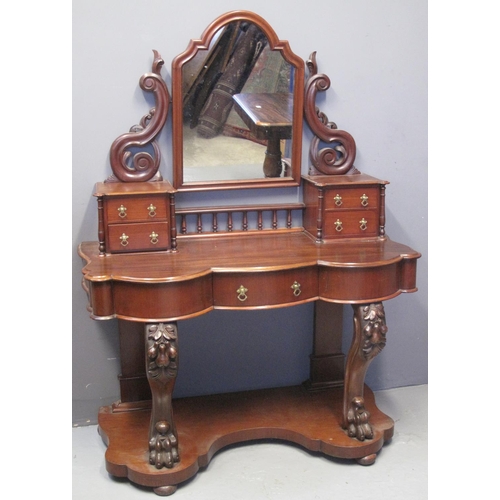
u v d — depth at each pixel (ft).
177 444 9.53
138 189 9.65
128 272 8.81
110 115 10.05
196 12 9.96
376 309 9.64
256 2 10.14
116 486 9.64
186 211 10.53
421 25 10.95
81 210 10.32
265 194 10.95
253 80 10.23
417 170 11.59
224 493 9.46
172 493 9.43
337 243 10.39
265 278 9.14
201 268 9.00
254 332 11.57
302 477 9.84
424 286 12.20
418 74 11.14
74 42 9.68
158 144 10.30
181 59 9.87
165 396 9.29
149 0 9.78
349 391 10.20
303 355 11.91
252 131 10.46
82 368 11.05
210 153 10.39
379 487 9.57
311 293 9.54
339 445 9.97
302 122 10.67
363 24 10.70
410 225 11.83
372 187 10.38
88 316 10.84
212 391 11.68
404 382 12.51
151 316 8.74
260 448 10.64
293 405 11.22
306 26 10.45
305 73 10.61
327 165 10.95
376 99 11.07
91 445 10.69
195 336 11.34
